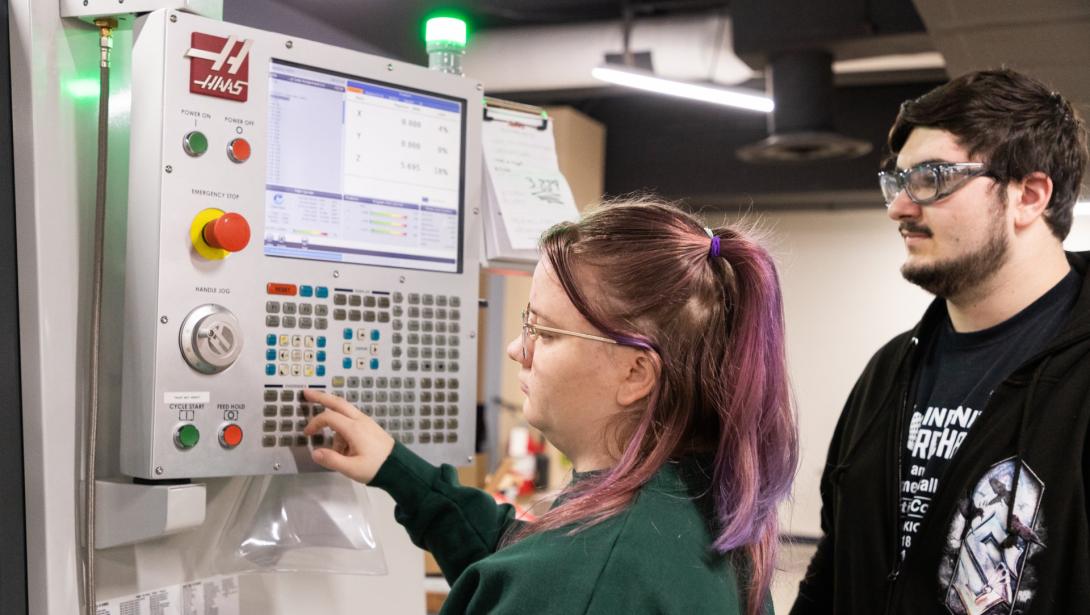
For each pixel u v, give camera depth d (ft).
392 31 6.24
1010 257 4.65
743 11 16.97
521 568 2.93
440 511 4.08
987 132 4.54
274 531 4.06
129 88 3.67
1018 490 4.33
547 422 3.41
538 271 3.44
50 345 3.48
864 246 25.14
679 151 24.31
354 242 3.98
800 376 25.46
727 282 3.31
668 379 3.20
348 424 3.83
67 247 3.56
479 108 4.42
